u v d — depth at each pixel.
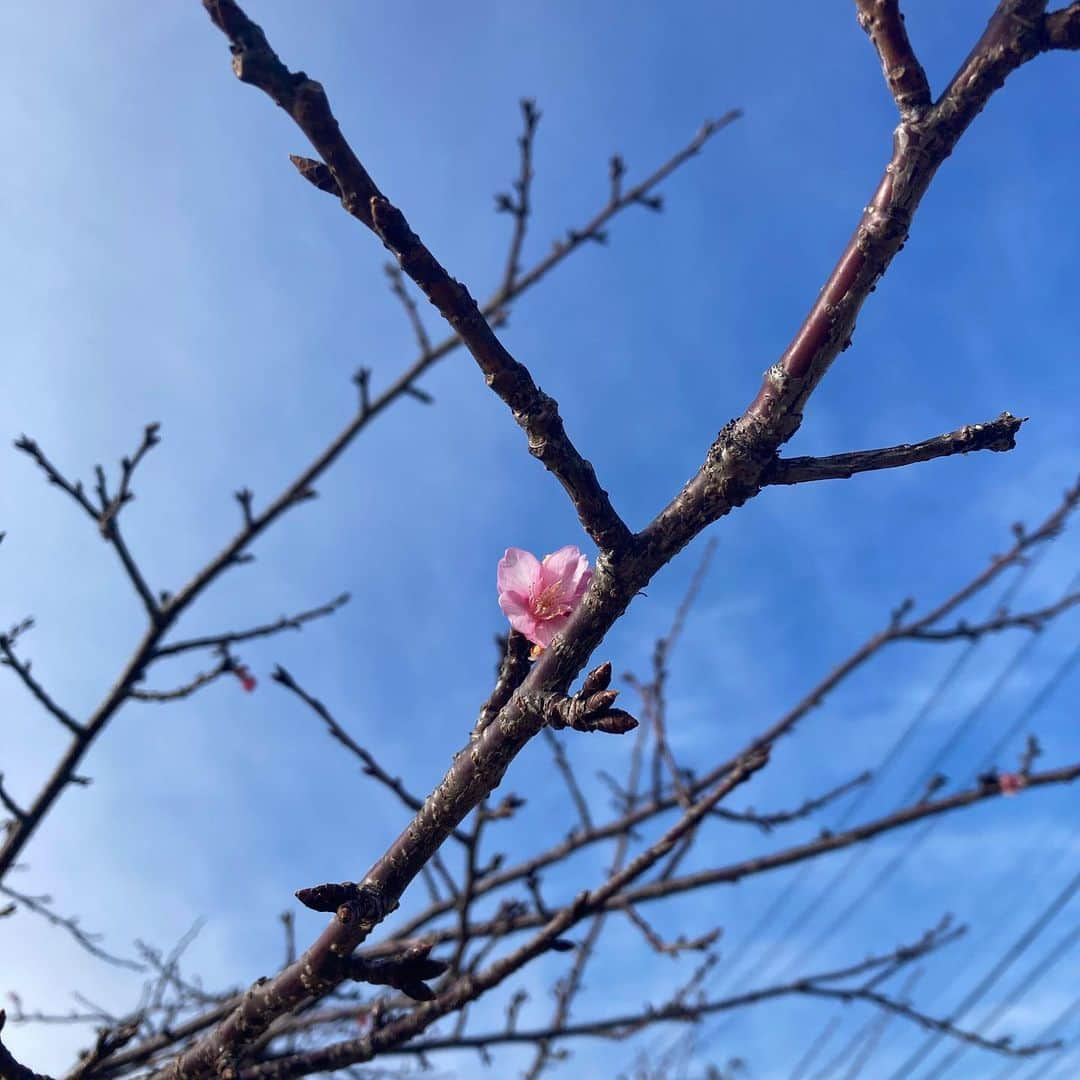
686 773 0.83
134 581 0.64
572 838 0.80
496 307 0.80
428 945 0.32
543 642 0.31
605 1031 0.71
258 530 0.68
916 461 0.27
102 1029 0.39
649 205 0.80
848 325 0.26
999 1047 0.76
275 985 0.33
